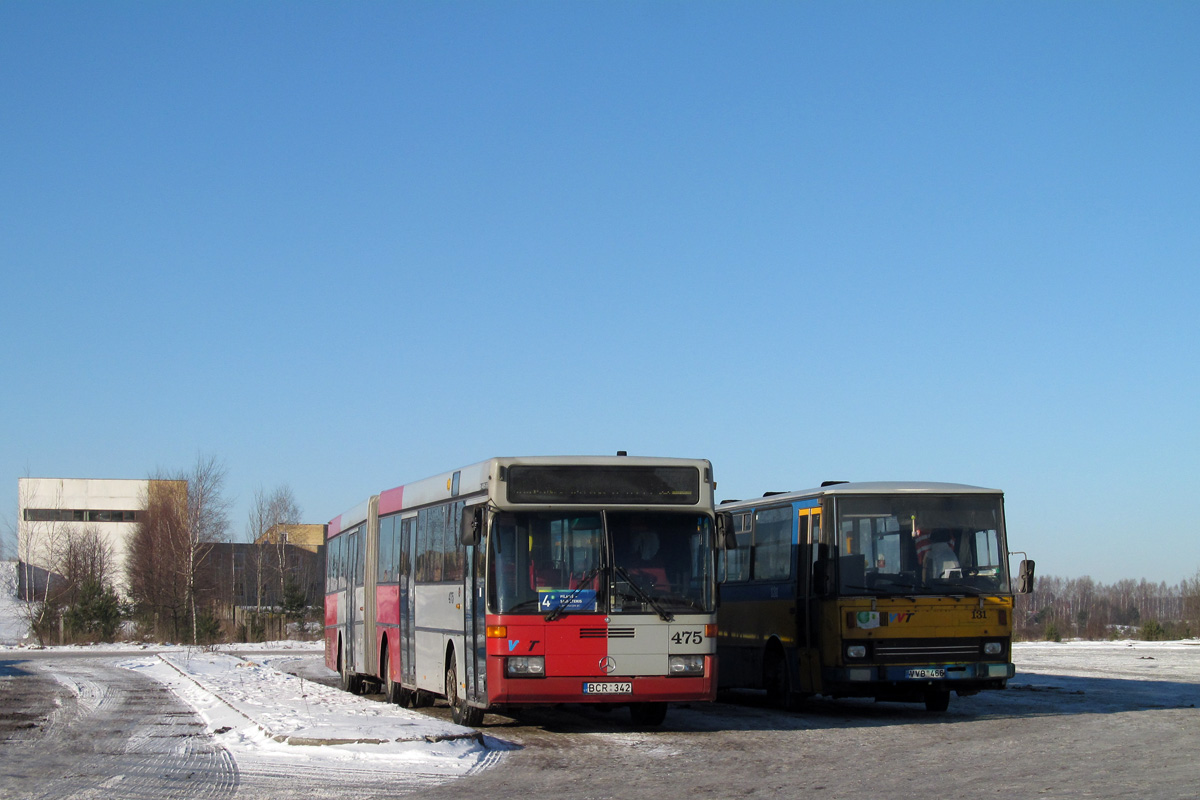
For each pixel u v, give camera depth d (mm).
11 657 45906
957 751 13547
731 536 15578
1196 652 43938
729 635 22844
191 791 10977
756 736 15523
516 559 15023
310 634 64562
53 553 88438
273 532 91375
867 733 15797
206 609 66938
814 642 18797
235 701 20172
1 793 11000
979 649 18250
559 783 11297
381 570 22719
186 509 70500
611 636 14922
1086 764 12195
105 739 15750
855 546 18453
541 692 14695
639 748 14195
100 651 52094
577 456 15492
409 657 19891
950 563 18516
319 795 10633
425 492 19312
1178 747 13641
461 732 14211
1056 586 125250
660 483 15602
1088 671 31484
